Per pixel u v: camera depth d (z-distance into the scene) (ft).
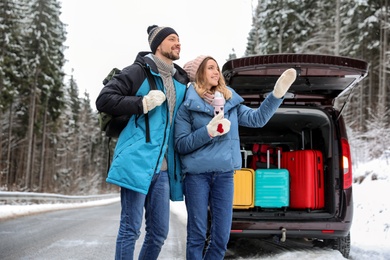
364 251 16.43
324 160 16.79
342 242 15.90
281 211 15.75
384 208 26.84
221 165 10.94
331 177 15.65
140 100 9.58
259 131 21.06
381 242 18.52
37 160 130.31
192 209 11.14
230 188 11.33
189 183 11.21
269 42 92.32
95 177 209.36
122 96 9.73
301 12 88.22
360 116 78.69
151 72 10.42
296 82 16.20
